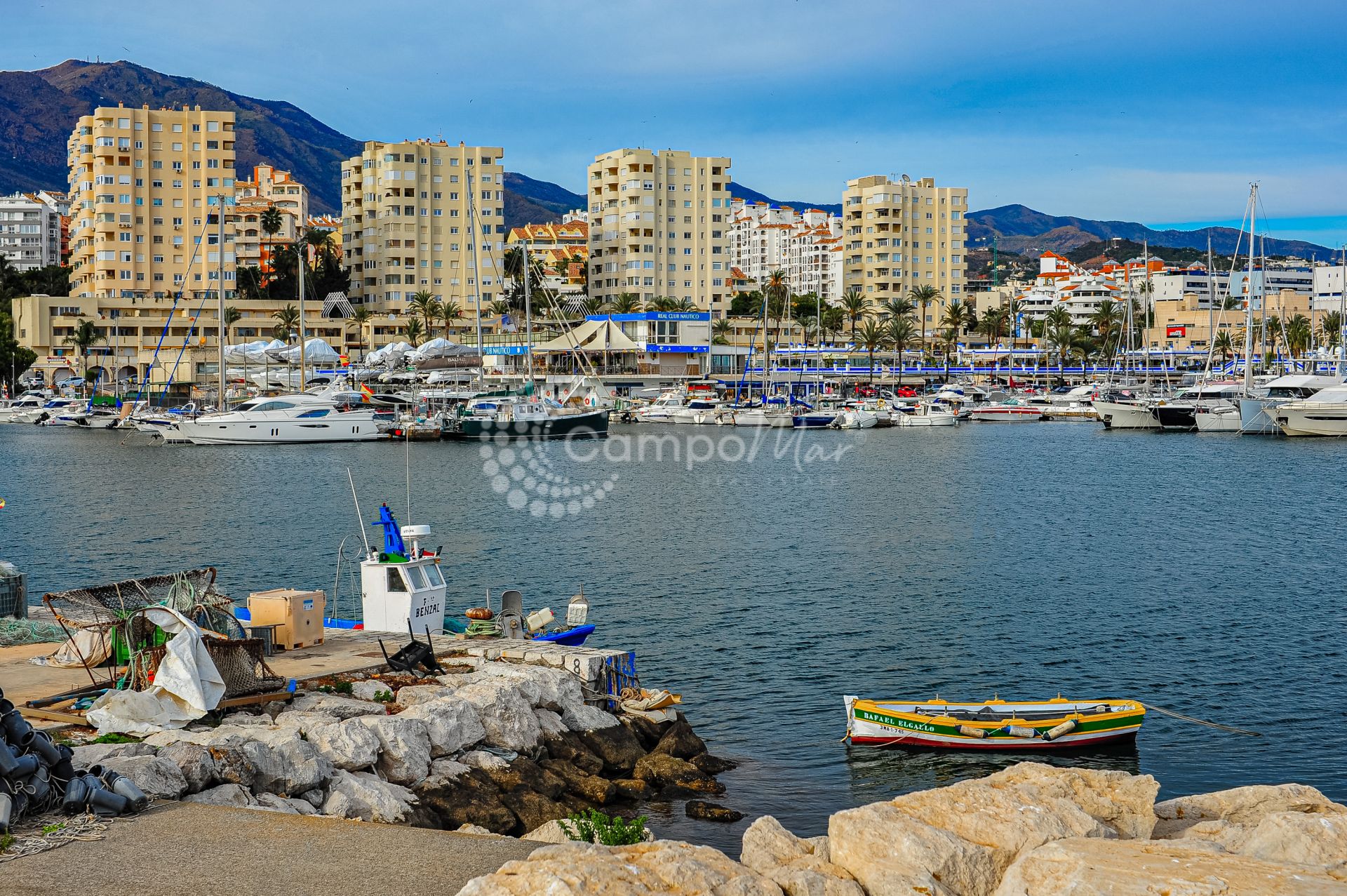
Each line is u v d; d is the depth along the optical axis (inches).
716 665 1218.6
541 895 365.1
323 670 869.8
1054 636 1352.1
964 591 1617.9
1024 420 6171.3
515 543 2066.9
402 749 721.6
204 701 713.6
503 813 717.3
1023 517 2447.1
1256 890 346.9
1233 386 5433.1
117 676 772.0
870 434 5246.1
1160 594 1600.6
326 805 654.5
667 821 790.5
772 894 388.5
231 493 2822.3
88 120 7377.0
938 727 953.5
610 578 1718.8
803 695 1113.4
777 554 1945.1
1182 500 2758.4
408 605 1058.7
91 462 3641.7
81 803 504.7
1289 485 3073.3
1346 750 963.3
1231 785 890.7
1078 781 501.7
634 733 909.2
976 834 440.5
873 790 871.7
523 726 824.9
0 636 923.4
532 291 7760.8
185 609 802.8
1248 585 1669.5
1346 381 5002.5
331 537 2117.4
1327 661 1236.5
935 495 2888.8
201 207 7421.3
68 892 421.1
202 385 6013.8
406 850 470.6
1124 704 988.6
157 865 449.4
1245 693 1122.0
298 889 428.5
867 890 414.3
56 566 1824.6
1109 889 350.6
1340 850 424.8
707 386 6589.6
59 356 6825.8
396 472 3380.9
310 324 7288.4
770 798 850.8
